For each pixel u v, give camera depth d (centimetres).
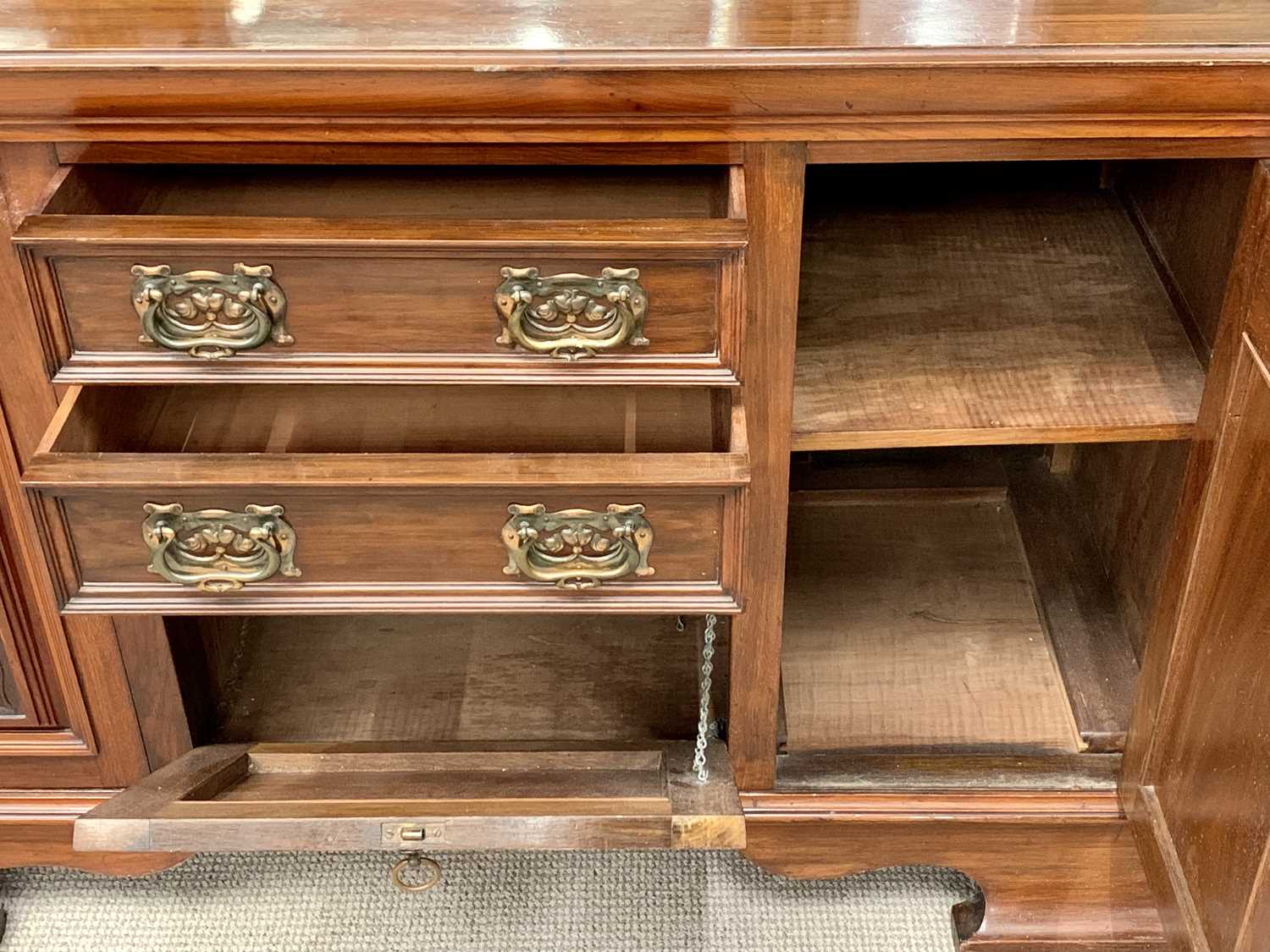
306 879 116
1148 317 102
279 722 113
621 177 92
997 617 122
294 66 75
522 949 111
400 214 87
